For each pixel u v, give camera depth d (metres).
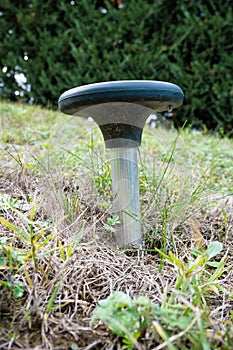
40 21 4.15
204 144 3.02
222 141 3.15
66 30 4.09
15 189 1.37
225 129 4.06
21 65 4.14
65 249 1.00
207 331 0.72
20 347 0.72
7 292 0.84
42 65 4.13
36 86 4.16
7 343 0.72
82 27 4.05
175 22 4.07
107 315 0.74
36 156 1.65
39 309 0.81
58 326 0.78
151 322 0.73
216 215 1.47
